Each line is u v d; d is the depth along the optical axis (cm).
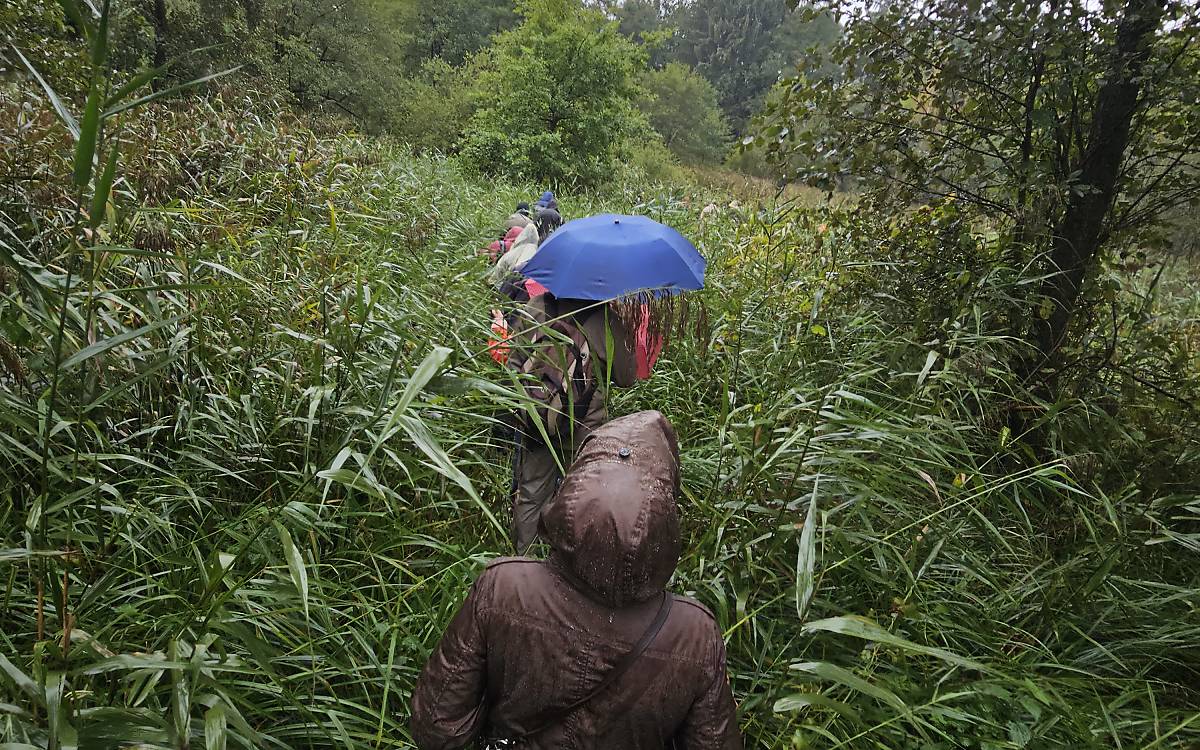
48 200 330
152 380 258
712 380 386
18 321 185
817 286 421
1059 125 377
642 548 117
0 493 218
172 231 347
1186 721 177
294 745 189
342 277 340
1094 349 375
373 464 256
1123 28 353
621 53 1998
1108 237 393
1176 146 371
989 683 181
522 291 436
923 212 439
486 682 131
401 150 1170
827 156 445
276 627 192
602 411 281
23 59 141
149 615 199
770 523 241
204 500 225
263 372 275
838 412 256
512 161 1839
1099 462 324
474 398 278
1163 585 249
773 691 194
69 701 127
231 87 818
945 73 395
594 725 123
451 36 4525
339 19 2267
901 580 246
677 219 745
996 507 294
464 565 221
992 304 376
